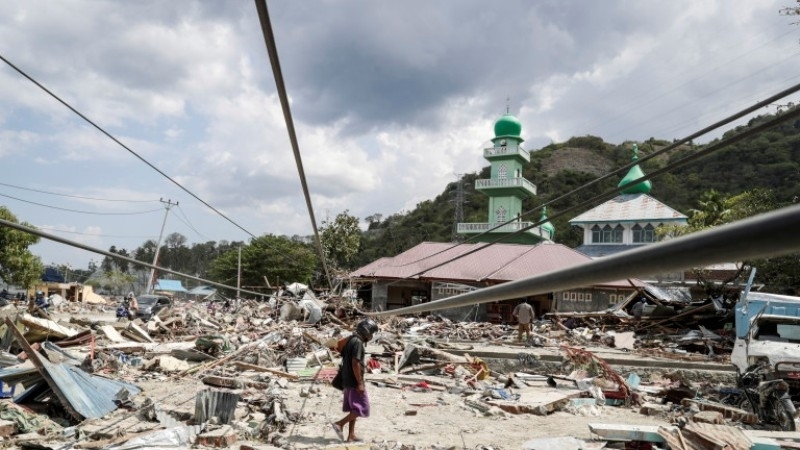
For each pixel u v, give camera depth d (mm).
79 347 16359
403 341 22344
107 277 76688
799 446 8234
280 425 9766
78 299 55312
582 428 10727
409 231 103562
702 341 23859
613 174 5160
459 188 82875
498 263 40531
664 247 624
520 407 11922
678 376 17266
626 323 28625
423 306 3197
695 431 8438
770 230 451
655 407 12438
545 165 143250
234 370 15398
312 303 30172
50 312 33625
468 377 16000
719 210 37656
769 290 28266
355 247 62000
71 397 9719
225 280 58156
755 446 8133
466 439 9656
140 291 77875
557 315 30609
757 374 12633
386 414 11297
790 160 79625
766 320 14078
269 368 15883
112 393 10617
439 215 109562
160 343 19953
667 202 84125
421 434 9875
